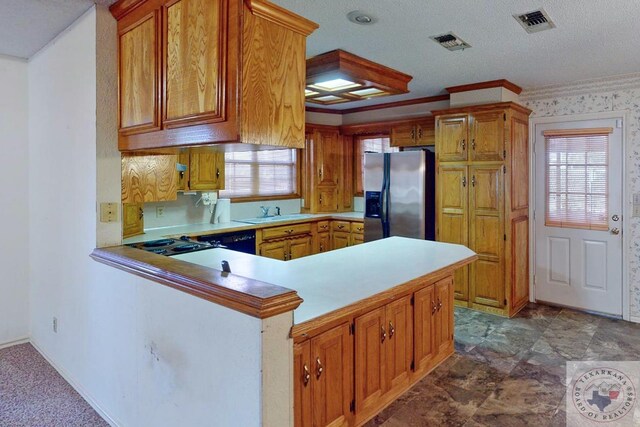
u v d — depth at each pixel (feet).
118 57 7.39
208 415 5.16
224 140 5.27
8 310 10.54
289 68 5.68
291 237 15.70
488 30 8.55
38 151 9.96
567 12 7.65
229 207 15.11
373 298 5.99
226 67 5.20
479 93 13.42
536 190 14.42
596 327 12.25
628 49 9.84
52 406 7.90
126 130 7.24
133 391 6.72
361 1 7.18
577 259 13.76
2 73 10.05
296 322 4.86
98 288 7.57
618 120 12.78
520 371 9.39
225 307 4.82
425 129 15.76
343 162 18.86
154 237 11.28
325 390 6.22
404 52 9.97
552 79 12.78
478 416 7.62
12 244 10.50
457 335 11.53
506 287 13.03
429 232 14.71
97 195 7.48
